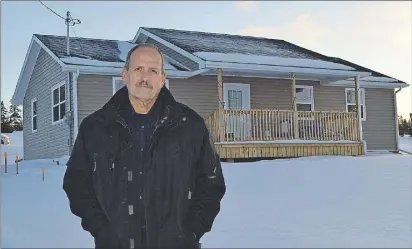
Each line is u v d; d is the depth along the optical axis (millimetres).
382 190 6652
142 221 2188
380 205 5734
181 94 15438
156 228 2184
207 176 2348
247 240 4266
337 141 15047
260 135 14055
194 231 2295
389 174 8047
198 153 2328
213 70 14602
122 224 2170
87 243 4203
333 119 15344
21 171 10672
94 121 2277
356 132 15680
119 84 14508
